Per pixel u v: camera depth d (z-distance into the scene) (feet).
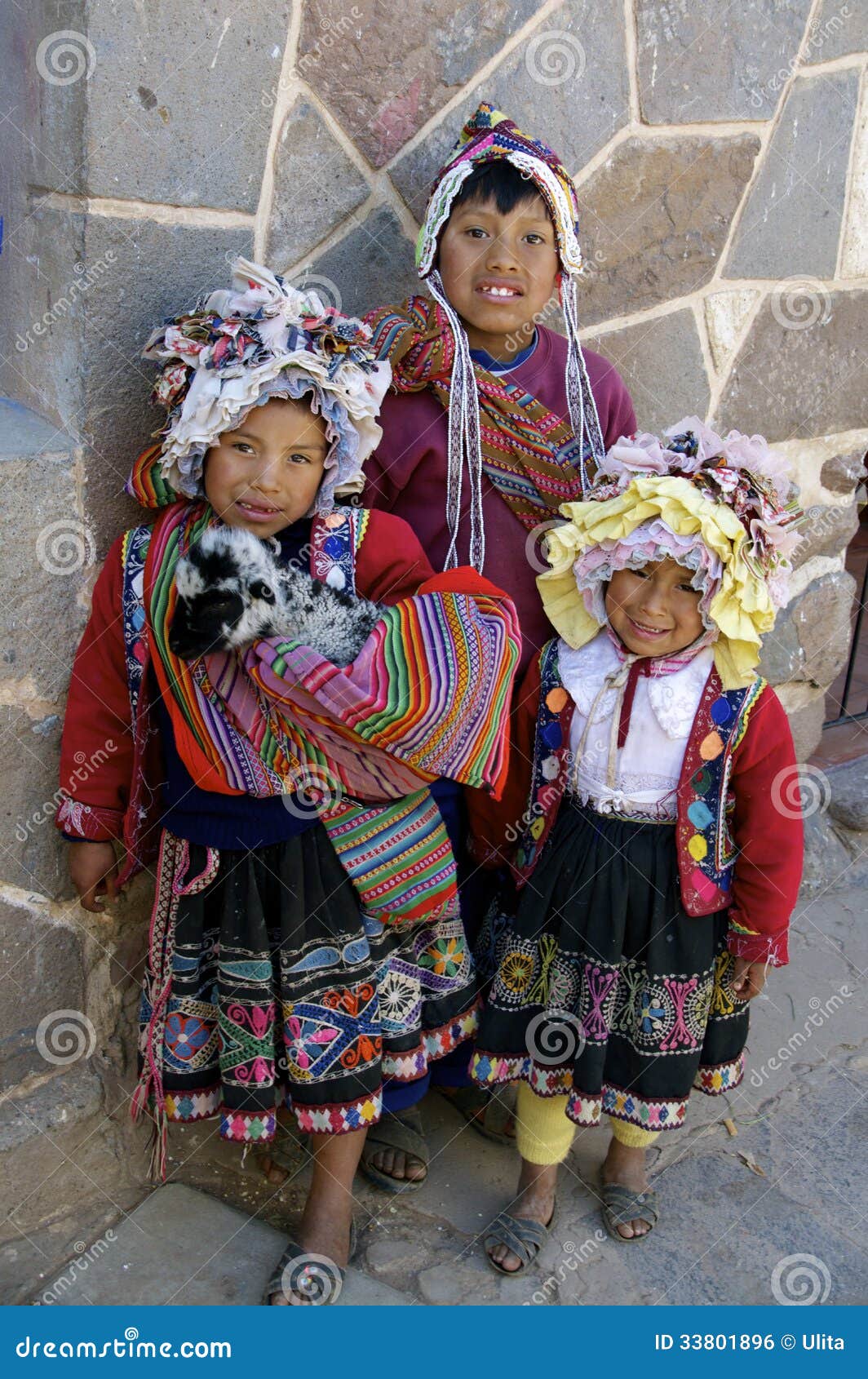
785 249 9.19
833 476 10.34
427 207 6.87
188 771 5.94
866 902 10.34
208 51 5.97
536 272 6.61
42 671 6.18
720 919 6.58
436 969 6.67
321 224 6.89
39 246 6.10
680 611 6.12
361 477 6.09
